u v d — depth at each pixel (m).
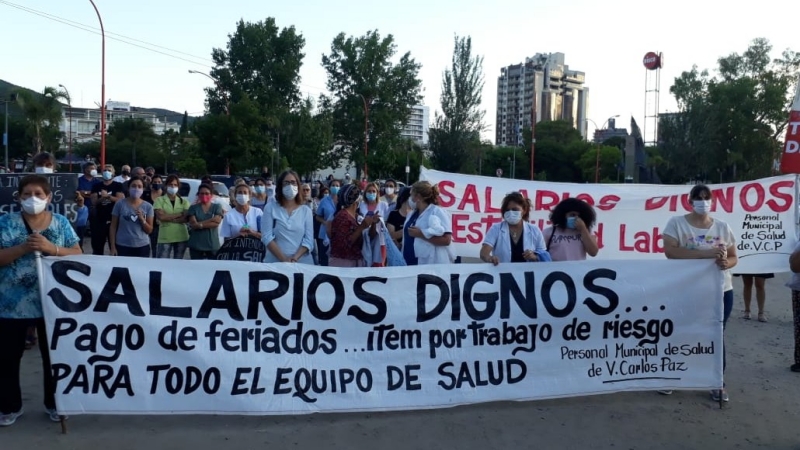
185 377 5.24
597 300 5.88
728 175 80.94
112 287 5.17
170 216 9.70
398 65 78.62
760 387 6.65
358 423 5.41
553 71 184.00
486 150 92.38
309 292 5.48
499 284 5.79
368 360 5.53
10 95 69.06
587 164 87.88
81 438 4.98
